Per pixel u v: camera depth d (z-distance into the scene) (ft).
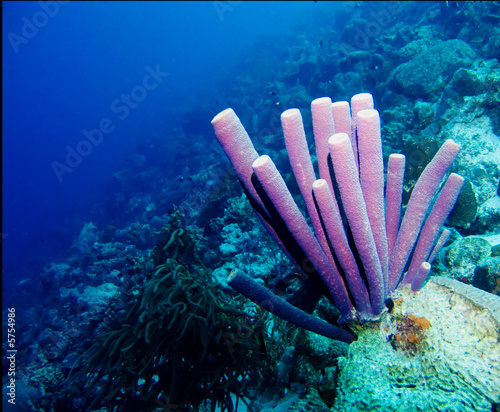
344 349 7.88
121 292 20.25
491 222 12.31
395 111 22.08
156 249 15.94
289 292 9.72
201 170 42.93
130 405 10.77
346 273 6.41
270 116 42.11
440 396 5.79
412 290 7.33
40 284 43.01
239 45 137.08
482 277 9.43
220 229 20.77
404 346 6.77
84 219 67.67
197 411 9.71
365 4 55.57
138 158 71.72
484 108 16.03
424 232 7.15
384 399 6.00
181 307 9.88
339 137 5.19
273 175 5.43
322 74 41.47
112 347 10.35
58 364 20.49
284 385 9.70
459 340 6.39
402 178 6.58
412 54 29.66
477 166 14.43
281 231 6.91
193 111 63.10
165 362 10.05
